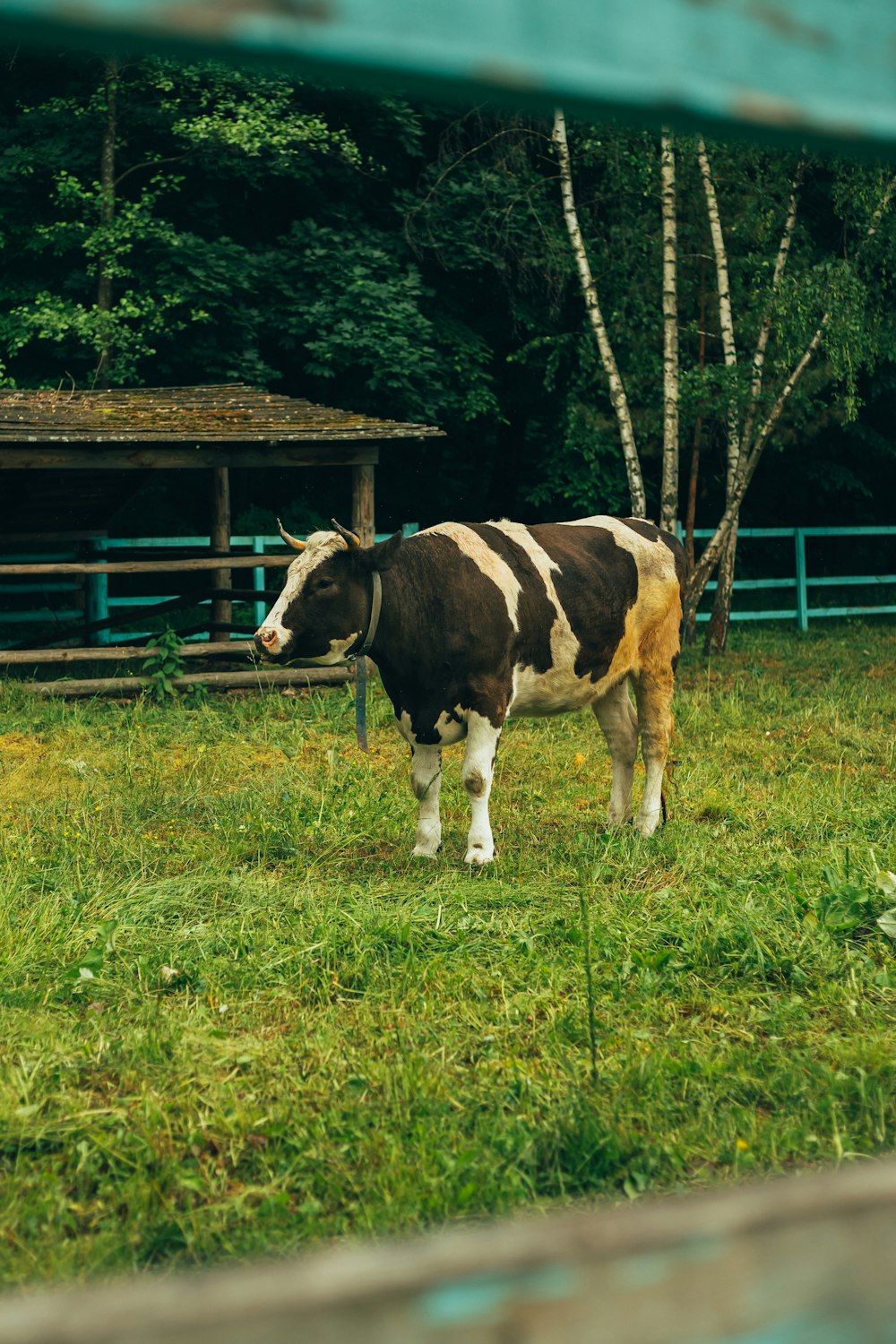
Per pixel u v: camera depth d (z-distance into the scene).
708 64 0.59
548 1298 0.50
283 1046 3.77
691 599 14.87
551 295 17.80
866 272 14.95
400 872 5.88
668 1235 0.52
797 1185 0.56
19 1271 2.50
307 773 8.12
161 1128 3.19
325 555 5.88
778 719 10.05
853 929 4.74
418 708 6.06
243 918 4.99
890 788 7.47
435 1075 3.47
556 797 7.53
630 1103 3.26
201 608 17.11
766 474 21.98
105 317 15.91
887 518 24.16
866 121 0.62
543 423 20.44
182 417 12.08
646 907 5.16
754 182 14.77
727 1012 4.02
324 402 19.42
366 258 17.88
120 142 16.86
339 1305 0.47
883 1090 3.23
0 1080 3.49
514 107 0.58
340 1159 3.05
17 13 0.48
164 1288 0.47
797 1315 0.52
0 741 9.29
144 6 0.49
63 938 4.73
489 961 4.55
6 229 17.20
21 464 10.96
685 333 16.16
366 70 0.53
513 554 6.22
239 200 18.75
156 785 7.66
